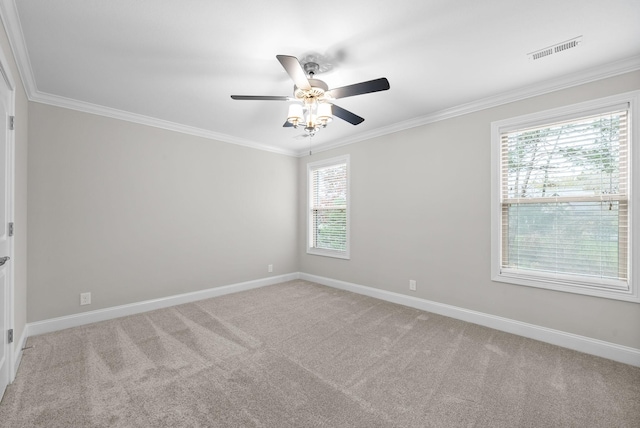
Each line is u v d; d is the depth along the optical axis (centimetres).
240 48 200
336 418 157
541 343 248
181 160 366
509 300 272
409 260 350
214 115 328
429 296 331
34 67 223
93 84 252
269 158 465
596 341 227
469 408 165
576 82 236
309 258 488
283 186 485
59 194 281
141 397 173
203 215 387
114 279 314
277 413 160
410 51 204
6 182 185
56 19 169
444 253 318
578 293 235
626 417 157
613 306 222
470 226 298
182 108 307
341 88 202
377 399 173
